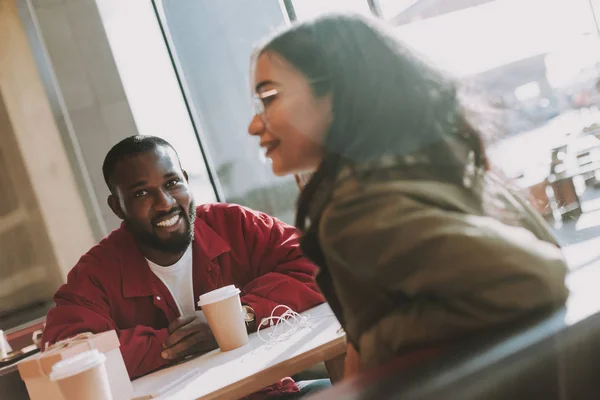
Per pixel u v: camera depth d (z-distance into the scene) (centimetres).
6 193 249
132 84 260
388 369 45
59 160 252
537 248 49
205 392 89
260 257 152
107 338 107
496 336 44
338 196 53
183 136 256
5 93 248
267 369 90
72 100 254
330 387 48
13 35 248
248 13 194
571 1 70
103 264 150
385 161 52
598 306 43
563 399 41
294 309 130
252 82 64
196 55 249
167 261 153
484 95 60
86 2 254
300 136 57
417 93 56
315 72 57
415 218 48
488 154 58
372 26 59
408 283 48
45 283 245
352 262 51
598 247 53
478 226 48
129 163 153
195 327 129
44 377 103
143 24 260
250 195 221
